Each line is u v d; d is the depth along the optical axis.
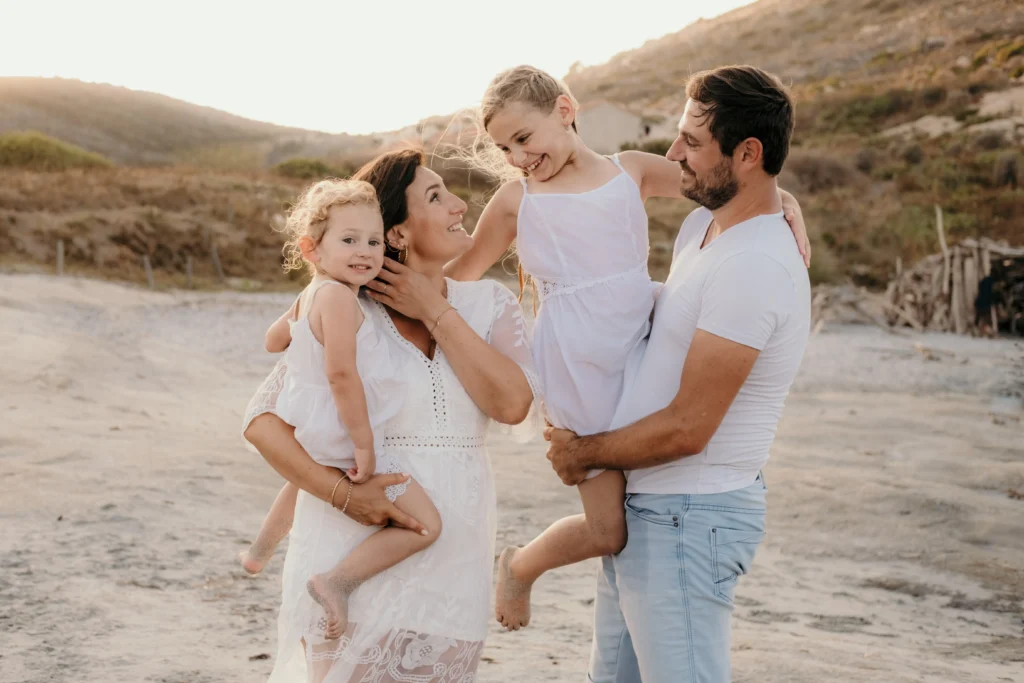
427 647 2.37
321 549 2.35
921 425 12.89
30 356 13.28
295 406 2.31
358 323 2.36
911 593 6.25
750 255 2.31
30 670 3.57
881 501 8.27
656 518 2.45
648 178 2.95
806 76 86.31
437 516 2.37
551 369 2.73
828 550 7.12
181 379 14.11
